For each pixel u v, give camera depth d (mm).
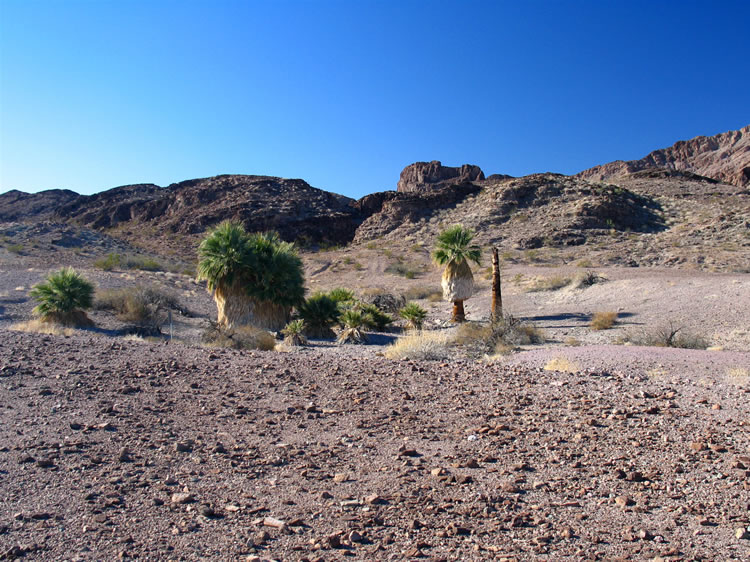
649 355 12164
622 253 51031
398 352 13656
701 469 5176
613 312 24375
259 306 21094
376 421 6805
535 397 8188
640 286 30203
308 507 4230
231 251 20641
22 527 3715
